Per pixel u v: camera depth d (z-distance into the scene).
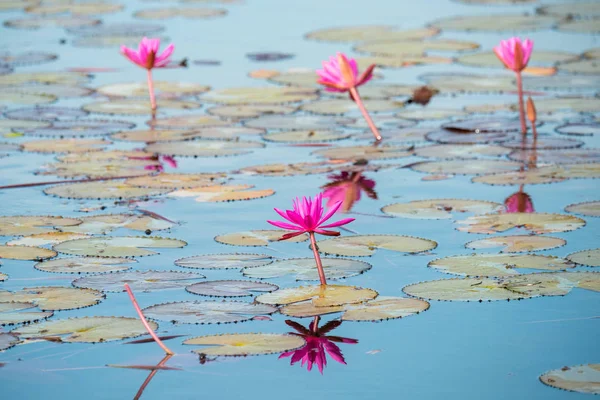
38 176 7.71
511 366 4.31
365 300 4.99
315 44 13.92
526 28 14.68
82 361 4.38
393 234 6.19
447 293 5.07
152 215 6.65
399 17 16.11
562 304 5.03
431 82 11.37
